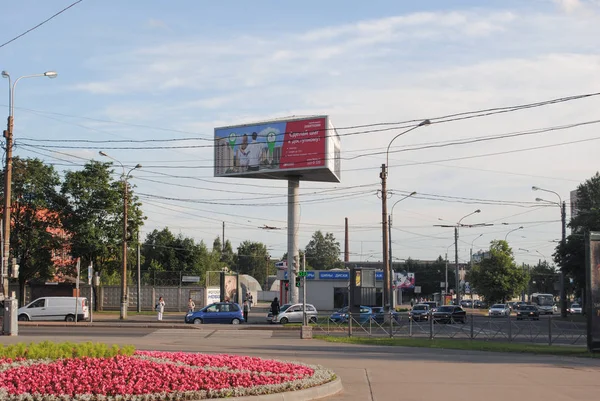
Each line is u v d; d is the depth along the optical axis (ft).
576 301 304.09
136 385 37.93
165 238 325.42
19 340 85.15
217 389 39.04
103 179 195.21
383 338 105.09
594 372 58.49
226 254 440.86
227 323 144.56
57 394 36.01
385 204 131.03
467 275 289.12
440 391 45.27
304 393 40.96
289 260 174.50
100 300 209.36
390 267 184.75
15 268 99.09
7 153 102.58
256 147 180.75
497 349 84.43
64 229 193.16
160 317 153.28
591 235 79.25
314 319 148.97
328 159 171.83
